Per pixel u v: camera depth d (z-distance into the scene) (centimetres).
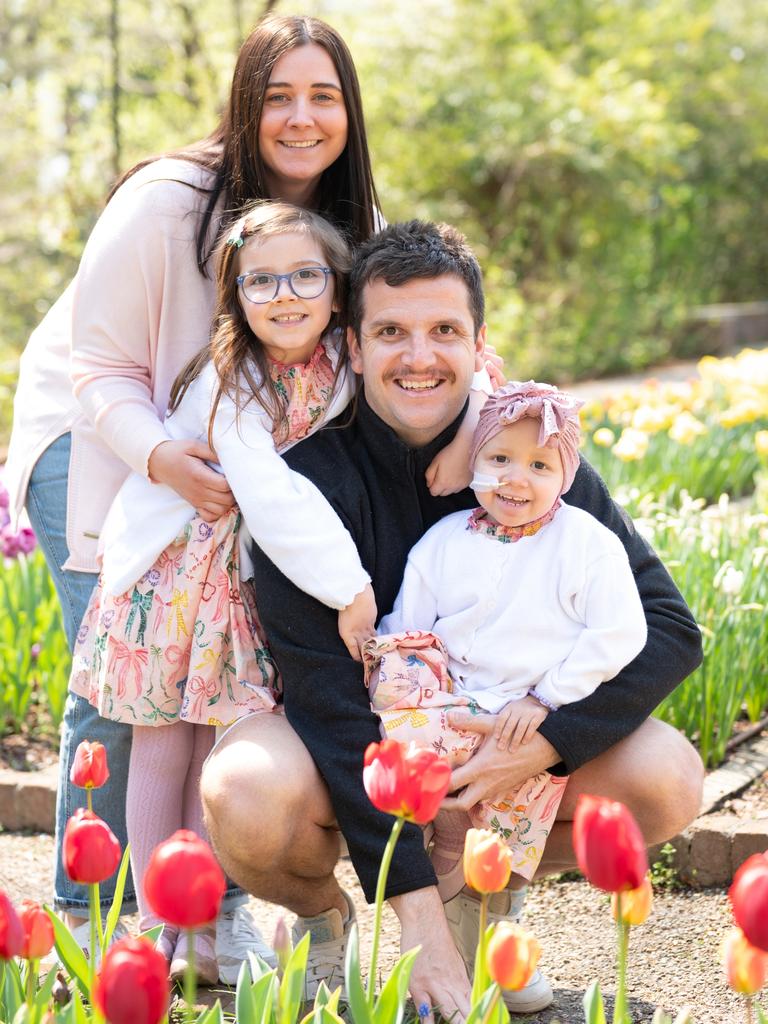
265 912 351
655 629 277
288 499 271
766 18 2089
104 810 322
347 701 267
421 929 251
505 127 1627
